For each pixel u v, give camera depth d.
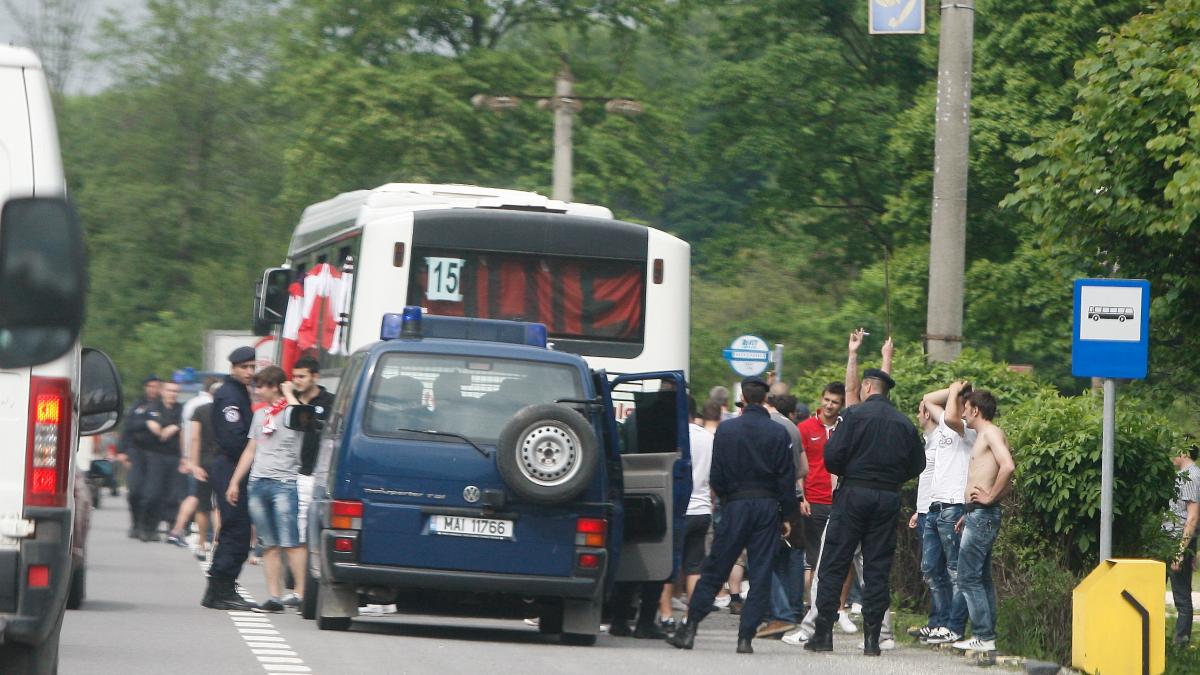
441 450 28.59
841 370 46.53
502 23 105.69
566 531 28.67
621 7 105.12
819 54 92.50
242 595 39.28
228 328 146.25
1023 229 80.00
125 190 151.00
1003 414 39.84
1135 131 34.97
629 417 34.56
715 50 97.94
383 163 100.06
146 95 151.12
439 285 38.53
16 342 11.74
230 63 152.88
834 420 36.56
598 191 98.56
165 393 60.47
